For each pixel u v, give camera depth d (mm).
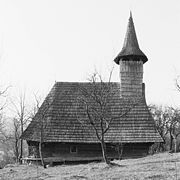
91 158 31422
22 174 21484
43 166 27531
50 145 31844
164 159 25031
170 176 15609
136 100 34062
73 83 36406
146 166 20453
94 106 33125
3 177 20062
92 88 34250
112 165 21656
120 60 35938
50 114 33000
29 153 34125
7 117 39719
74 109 33625
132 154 31547
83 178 16906
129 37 37344
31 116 36844
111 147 31609
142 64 35625
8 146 51000
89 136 31391
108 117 31391
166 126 52281
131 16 38938
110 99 34406
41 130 28906
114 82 36250
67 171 21703
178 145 50656
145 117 32469
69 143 31641
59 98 34719
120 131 31609
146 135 31078
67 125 32250
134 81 35125
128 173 17547
